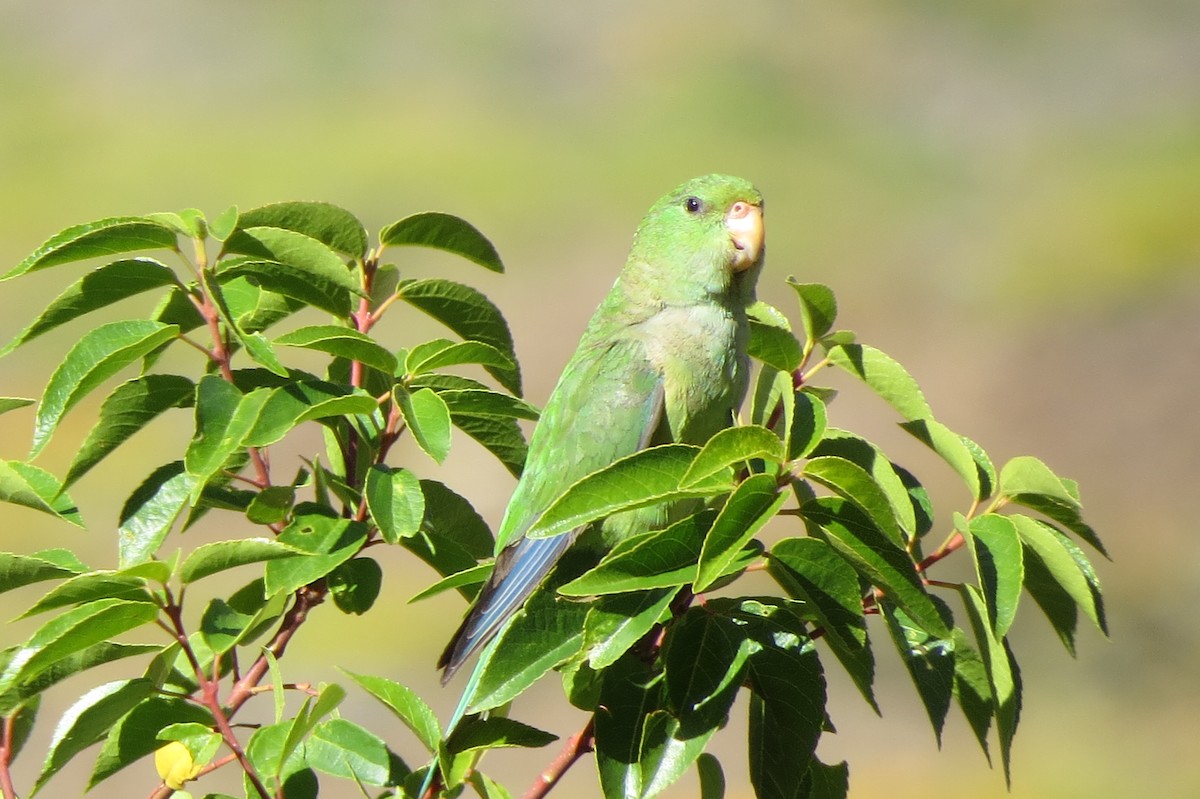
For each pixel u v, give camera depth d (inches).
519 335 832.3
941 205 1064.2
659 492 163.8
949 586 174.6
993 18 1370.6
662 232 231.3
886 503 158.2
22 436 709.9
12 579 167.6
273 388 174.9
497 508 643.5
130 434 183.2
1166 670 598.9
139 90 1218.6
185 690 186.4
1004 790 517.3
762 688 169.9
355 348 177.6
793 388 181.3
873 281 957.2
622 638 162.7
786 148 1159.6
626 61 1291.8
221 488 191.9
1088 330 852.0
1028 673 597.6
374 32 1349.7
